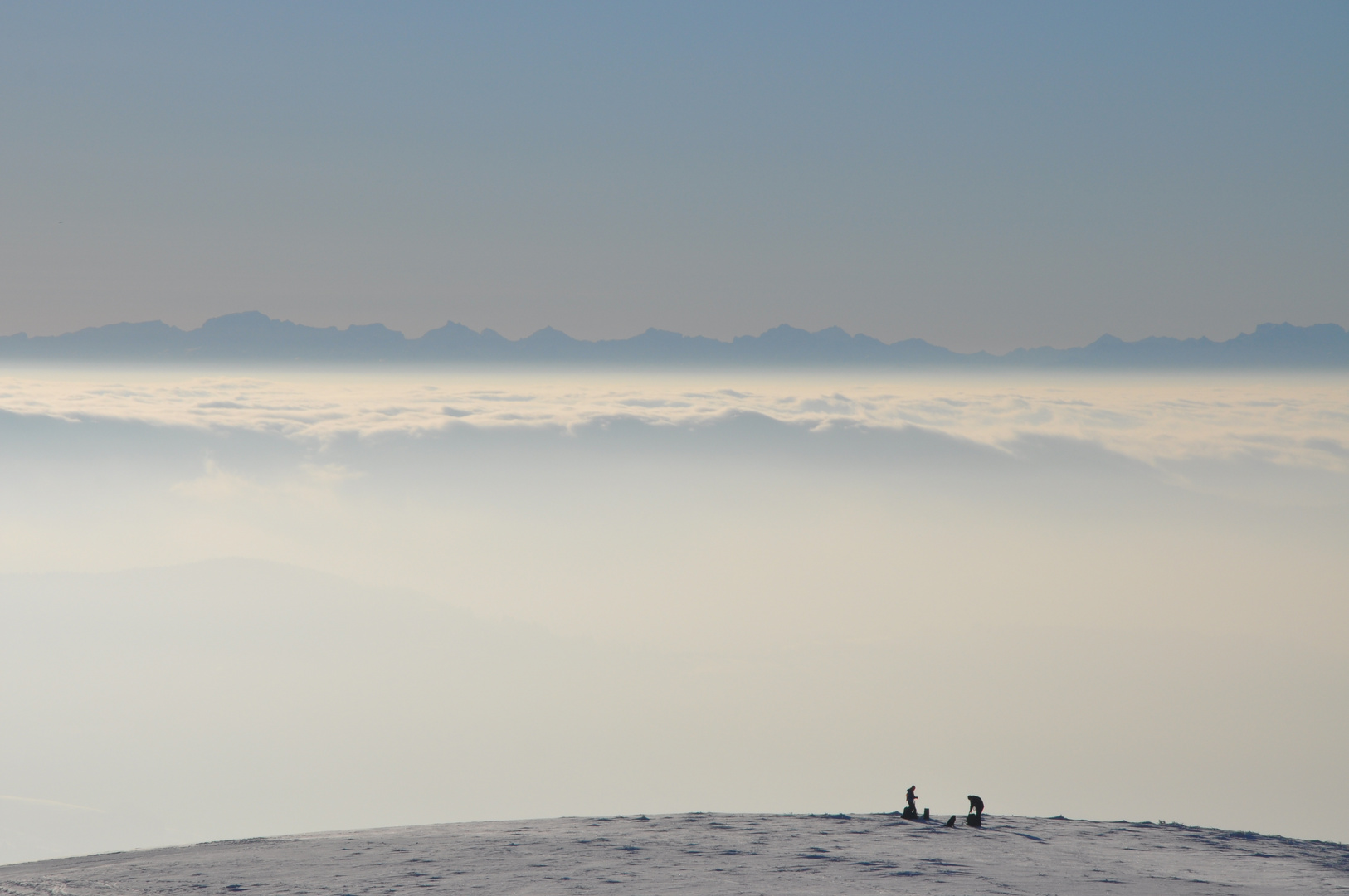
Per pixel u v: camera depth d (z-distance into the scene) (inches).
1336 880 868.6
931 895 763.4
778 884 808.3
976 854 973.8
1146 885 818.2
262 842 1184.2
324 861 968.3
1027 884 809.5
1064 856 972.6
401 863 945.5
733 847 1010.1
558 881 836.0
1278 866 943.7
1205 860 965.2
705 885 807.1
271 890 820.6
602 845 1039.0
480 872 884.6
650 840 1064.8
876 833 1128.8
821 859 936.9
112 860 1076.5
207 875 901.8
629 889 794.8
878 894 764.0
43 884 872.3
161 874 913.5
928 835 1115.3
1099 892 781.9
